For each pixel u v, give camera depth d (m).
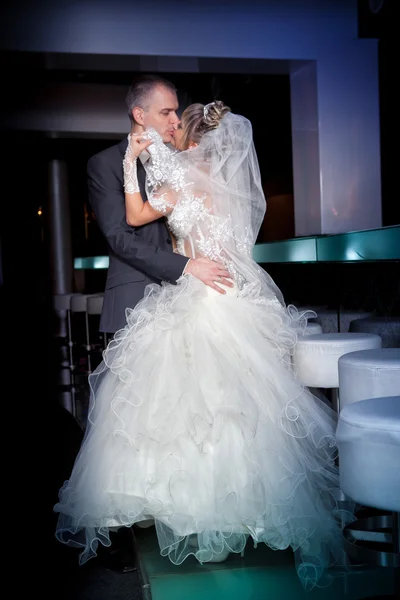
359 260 3.16
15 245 14.31
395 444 1.67
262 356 2.30
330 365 2.91
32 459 3.86
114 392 2.31
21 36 6.52
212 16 6.86
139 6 6.70
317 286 4.66
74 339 9.25
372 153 7.47
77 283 13.24
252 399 2.12
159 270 2.38
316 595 1.98
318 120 7.29
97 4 6.62
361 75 7.32
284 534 2.10
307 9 7.11
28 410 5.22
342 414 1.82
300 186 7.75
